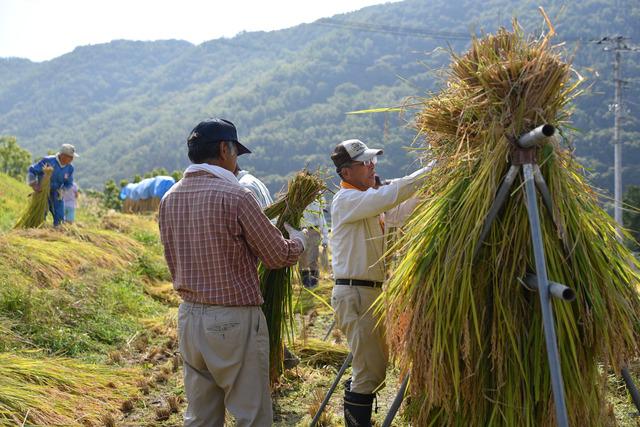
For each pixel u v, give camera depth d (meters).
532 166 2.92
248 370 3.43
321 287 9.11
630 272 3.16
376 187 4.28
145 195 23.41
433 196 3.29
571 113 3.10
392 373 5.71
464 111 3.05
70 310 6.92
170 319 7.47
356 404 4.00
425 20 147.00
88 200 21.56
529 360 3.02
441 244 3.12
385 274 3.97
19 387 4.60
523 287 3.04
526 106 2.94
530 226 2.90
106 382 5.27
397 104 3.41
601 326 2.96
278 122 116.62
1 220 13.02
